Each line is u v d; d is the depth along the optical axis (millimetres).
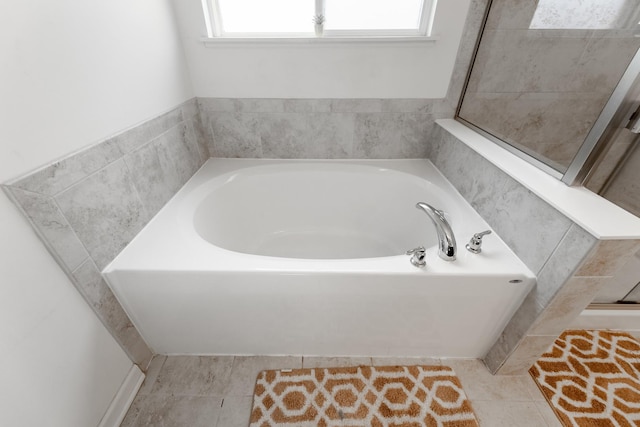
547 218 834
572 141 921
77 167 772
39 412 704
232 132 1585
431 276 899
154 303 980
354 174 1580
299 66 1390
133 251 965
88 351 852
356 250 1606
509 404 1054
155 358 1178
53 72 695
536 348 1009
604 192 1086
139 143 1040
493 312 1004
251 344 1146
